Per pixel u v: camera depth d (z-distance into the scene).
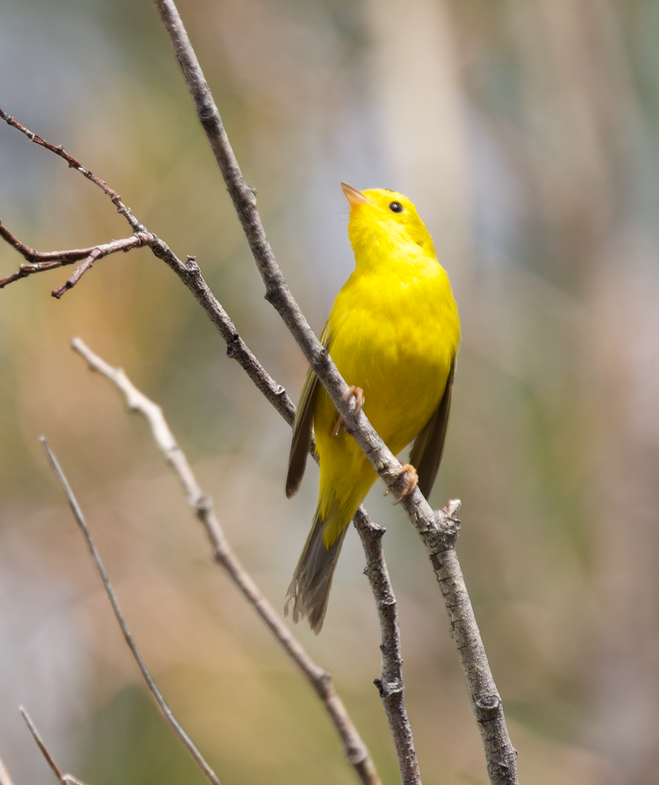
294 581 7.20
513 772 4.51
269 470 12.96
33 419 11.30
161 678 10.48
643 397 17.17
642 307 17.69
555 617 15.62
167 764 9.88
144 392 11.61
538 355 16.75
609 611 15.99
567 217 18.20
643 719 15.42
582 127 18.38
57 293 3.71
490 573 15.70
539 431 16.23
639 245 18.38
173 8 4.04
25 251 3.77
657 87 19.11
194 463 12.21
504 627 15.35
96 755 9.95
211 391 12.63
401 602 14.18
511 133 18.22
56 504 11.52
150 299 11.78
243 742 10.10
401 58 17.30
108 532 11.47
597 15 18.48
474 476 15.97
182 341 12.27
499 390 16.47
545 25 18.47
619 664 15.79
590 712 15.47
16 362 11.12
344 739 4.71
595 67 18.47
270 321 13.09
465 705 13.56
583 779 14.18
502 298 17.14
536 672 15.24
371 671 11.59
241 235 12.72
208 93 4.13
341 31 17.64
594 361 17.27
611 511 16.52
